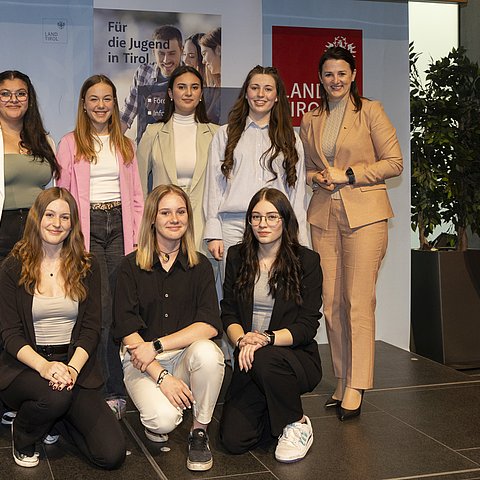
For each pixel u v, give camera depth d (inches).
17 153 134.6
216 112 187.5
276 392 113.8
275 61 195.8
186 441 123.9
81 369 114.2
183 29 183.8
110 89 138.3
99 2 177.9
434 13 228.1
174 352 119.3
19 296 114.6
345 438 125.6
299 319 122.0
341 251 141.9
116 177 139.6
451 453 118.5
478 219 211.5
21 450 112.6
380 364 181.6
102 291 137.4
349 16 201.0
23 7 176.6
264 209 120.0
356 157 137.9
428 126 206.2
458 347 202.4
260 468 112.0
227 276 127.9
